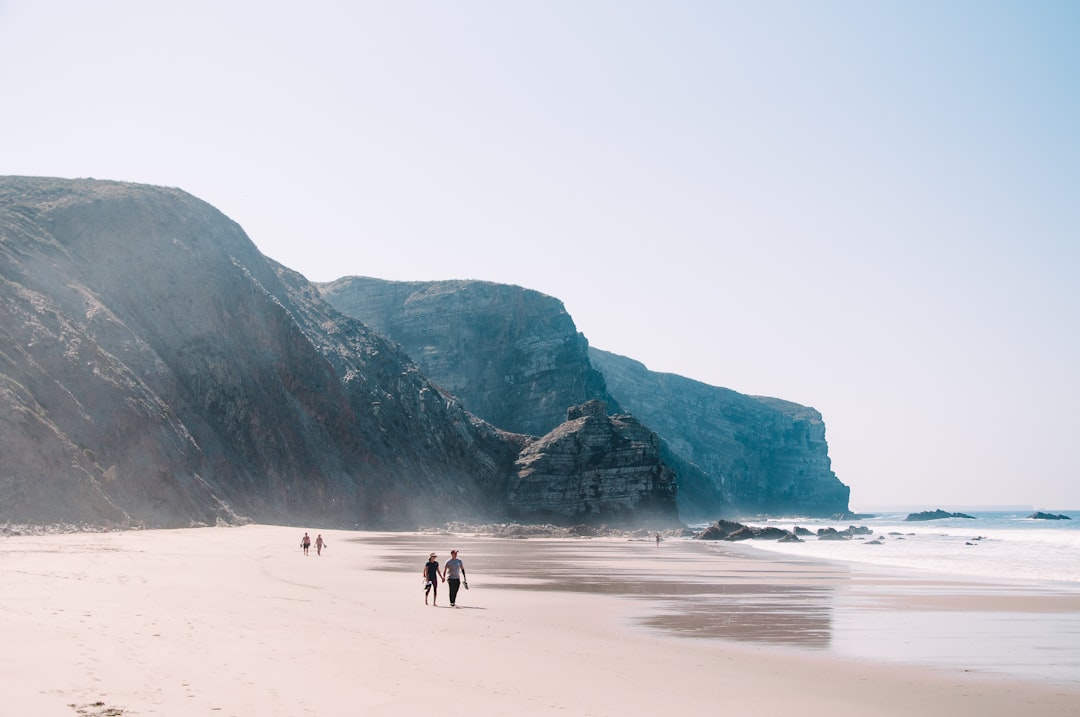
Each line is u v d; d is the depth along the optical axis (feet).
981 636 85.97
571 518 452.35
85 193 360.89
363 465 389.39
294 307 463.83
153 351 316.81
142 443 264.72
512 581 142.10
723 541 366.63
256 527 282.36
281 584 112.37
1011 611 107.65
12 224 315.37
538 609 101.30
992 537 383.24
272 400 361.71
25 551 140.56
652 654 70.38
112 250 342.85
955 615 102.99
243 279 386.93
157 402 292.40
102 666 49.24
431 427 472.44
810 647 77.61
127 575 108.27
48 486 216.13
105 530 218.79
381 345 507.71
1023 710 54.19
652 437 496.23
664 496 461.78
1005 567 193.16
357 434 396.78
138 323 328.70
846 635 85.81
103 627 62.49
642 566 186.80
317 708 44.32
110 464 248.93
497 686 53.31
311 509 342.23
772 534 374.63
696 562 205.46
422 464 443.32
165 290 349.41
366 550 213.25
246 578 117.08
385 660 59.00
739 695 55.52
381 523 373.20
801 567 191.21
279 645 61.46
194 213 403.34
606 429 483.92
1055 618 100.73
